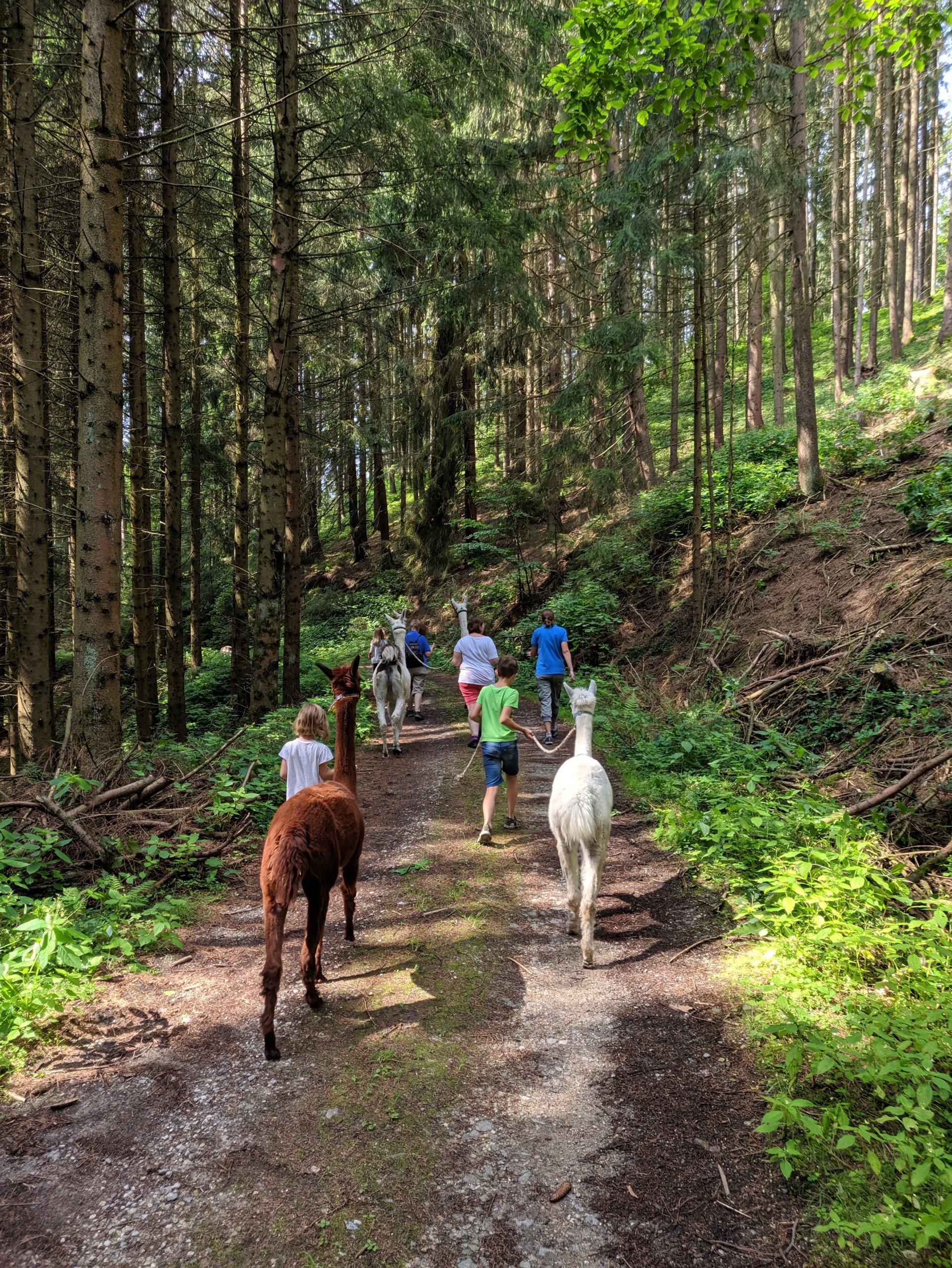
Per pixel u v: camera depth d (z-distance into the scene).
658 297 14.21
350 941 4.83
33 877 5.21
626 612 14.70
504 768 6.73
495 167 15.40
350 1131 3.05
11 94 8.74
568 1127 3.07
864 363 25.84
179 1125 3.10
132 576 11.60
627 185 13.19
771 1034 3.52
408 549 23.58
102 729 6.87
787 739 8.01
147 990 4.25
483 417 21.09
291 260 11.21
